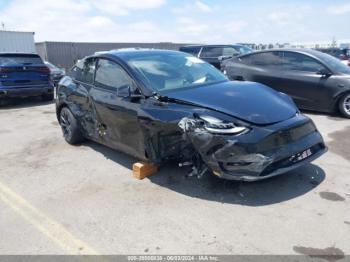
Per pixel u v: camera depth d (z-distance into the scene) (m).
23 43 21.94
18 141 6.23
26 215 3.46
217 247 2.80
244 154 3.23
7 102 11.17
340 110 7.13
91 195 3.84
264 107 3.59
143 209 3.46
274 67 7.96
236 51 13.25
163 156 3.81
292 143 3.45
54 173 4.56
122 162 4.84
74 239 3.01
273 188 3.75
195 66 4.80
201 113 3.45
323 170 4.21
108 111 4.46
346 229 2.96
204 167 3.56
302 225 3.05
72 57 27.72
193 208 3.42
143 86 4.03
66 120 5.83
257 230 3.00
